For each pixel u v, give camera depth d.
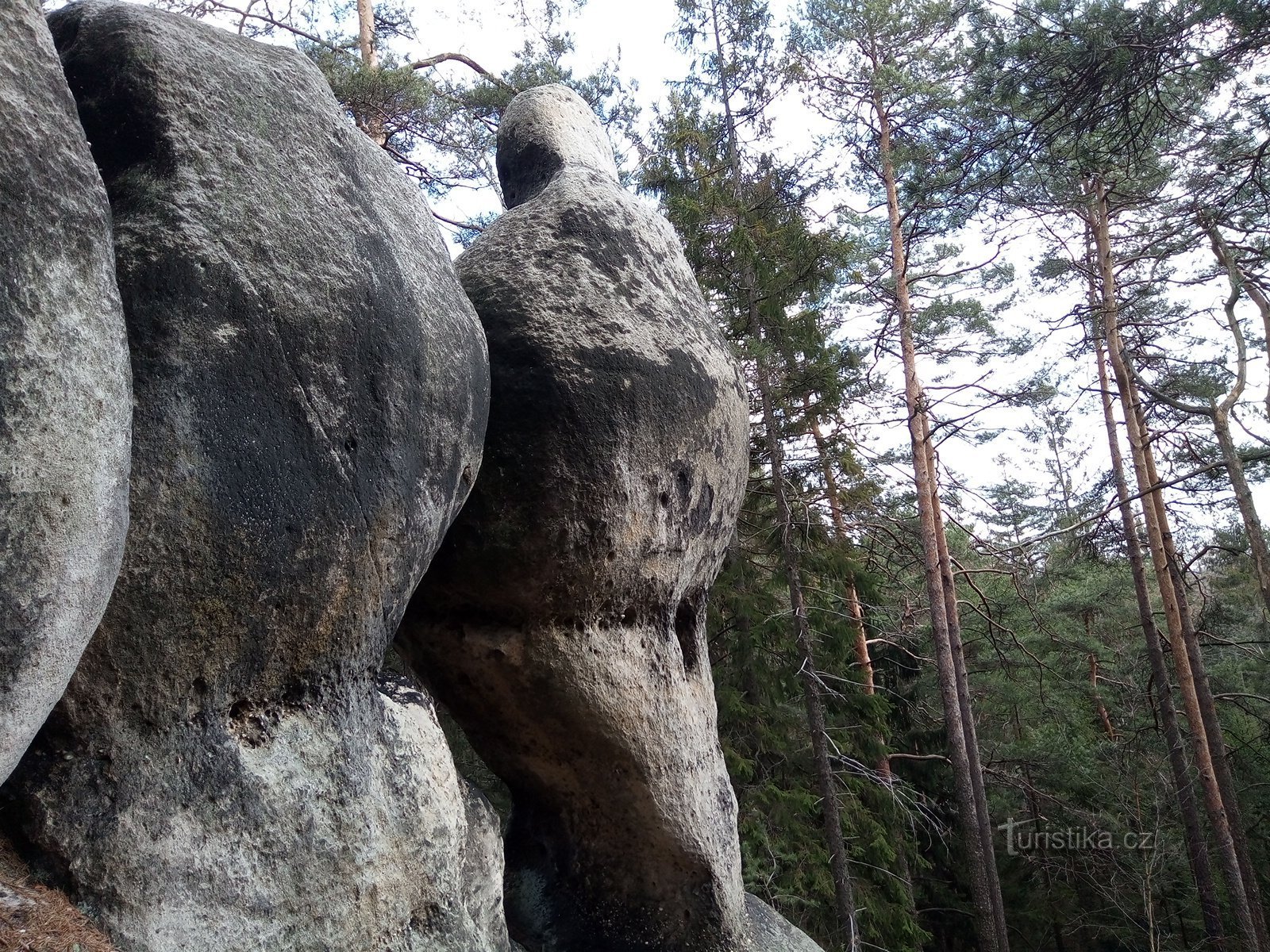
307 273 2.58
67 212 1.82
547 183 4.32
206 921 2.23
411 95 9.23
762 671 11.16
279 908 2.37
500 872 3.24
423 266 3.05
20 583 1.69
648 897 4.02
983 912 11.03
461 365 3.09
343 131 2.92
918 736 15.62
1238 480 11.51
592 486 3.57
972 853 11.21
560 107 4.74
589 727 3.78
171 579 2.28
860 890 10.99
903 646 15.51
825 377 11.03
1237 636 17.67
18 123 1.74
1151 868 14.29
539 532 3.54
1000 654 15.19
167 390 2.27
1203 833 13.89
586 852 4.03
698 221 11.27
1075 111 8.16
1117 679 17.36
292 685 2.61
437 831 2.86
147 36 2.46
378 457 2.73
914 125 12.79
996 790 17.20
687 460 3.93
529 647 3.65
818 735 9.83
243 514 2.39
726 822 4.27
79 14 2.50
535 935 3.97
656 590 3.93
